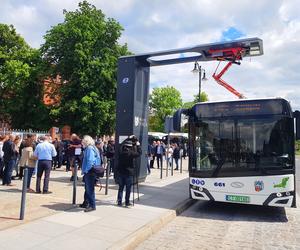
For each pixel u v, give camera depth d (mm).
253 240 7562
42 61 36281
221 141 10102
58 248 5941
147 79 15773
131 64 14789
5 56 38281
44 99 36844
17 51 38812
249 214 10469
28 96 37125
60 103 34188
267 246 7137
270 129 9719
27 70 35906
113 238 6711
